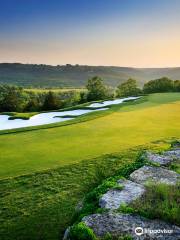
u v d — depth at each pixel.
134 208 5.62
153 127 17.08
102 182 7.47
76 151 12.12
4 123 26.02
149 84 88.12
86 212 5.79
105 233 4.83
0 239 5.98
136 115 22.09
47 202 7.56
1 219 6.76
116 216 5.35
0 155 11.61
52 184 8.67
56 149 12.49
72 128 17.33
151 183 6.78
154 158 9.13
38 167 10.11
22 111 69.81
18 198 7.82
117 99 44.75
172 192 6.27
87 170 9.74
